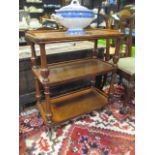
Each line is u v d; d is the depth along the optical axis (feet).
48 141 4.16
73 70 4.40
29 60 4.50
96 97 5.47
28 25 6.59
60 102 5.15
